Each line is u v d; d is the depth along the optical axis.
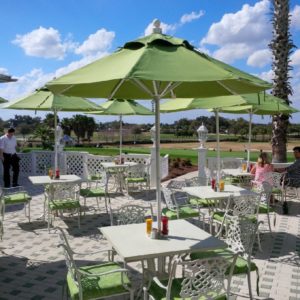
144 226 4.12
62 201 7.11
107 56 3.74
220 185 6.55
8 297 4.32
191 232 3.88
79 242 6.33
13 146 11.42
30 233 6.82
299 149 9.02
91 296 3.33
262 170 8.70
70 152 13.48
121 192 10.88
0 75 6.57
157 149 3.85
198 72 3.09
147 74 2.95
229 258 3.11
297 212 8.60
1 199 6.02
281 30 11.80
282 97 11.90
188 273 2.98
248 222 4.06
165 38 3.62
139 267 5.18
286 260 5.51
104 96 4.89
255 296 4.33
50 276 4.91
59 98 7.32
